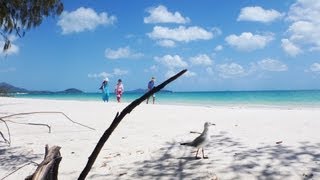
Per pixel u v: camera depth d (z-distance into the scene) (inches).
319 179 283.6
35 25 716.0
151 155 385.7
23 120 706.2
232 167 323.6
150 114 784.9
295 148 388.2
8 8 693.3
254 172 307.1
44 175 94.4
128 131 551.2
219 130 531.5
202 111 839.1
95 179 309.7
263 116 681.6
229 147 408.8
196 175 307.9
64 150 422.9
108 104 1176.2
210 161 348.2
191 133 516.7
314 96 2038.6
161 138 482.9
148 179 304.0
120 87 1279.5
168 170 326.6
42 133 546.9
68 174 326.3
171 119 687.7
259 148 396.2
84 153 405.4
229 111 823.7
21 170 341.7
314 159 338.3
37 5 702.5
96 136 514.6
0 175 327.9
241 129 532.7
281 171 306.5
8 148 439.5
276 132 493.7
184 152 393.4
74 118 745.0
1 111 916.6
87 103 1261.1
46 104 1228.5
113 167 343.3
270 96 2276.1
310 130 496.1
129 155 389.1
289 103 1464.1
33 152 418.0
